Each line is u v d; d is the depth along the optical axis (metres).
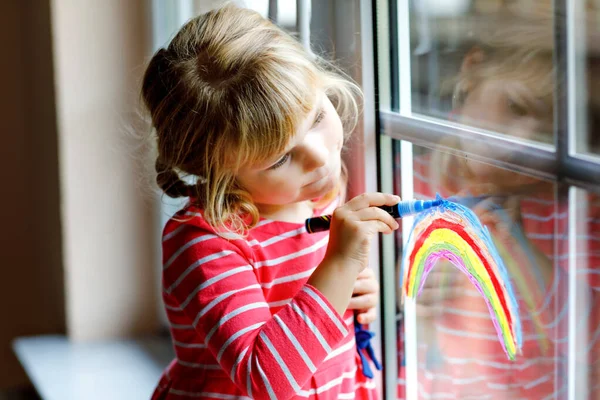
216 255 0.85
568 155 0.70
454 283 0.87
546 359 0.74
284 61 0.81
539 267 0.74
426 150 0.87
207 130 0.83
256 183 0.83
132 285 1.68
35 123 1.79
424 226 0.86
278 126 0.79
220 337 0.81
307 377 0.78
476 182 0.80
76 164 1.60
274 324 0.79
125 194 1.64
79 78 1.58
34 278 1.92
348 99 0.93
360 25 0.91
